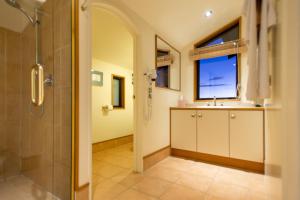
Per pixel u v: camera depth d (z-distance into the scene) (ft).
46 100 5.07
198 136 8.18
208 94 10.07
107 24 7.54
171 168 7.21
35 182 5.54
